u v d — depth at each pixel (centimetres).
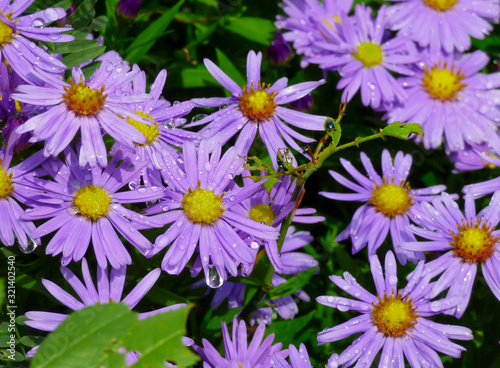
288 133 36
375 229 37
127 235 32
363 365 33
